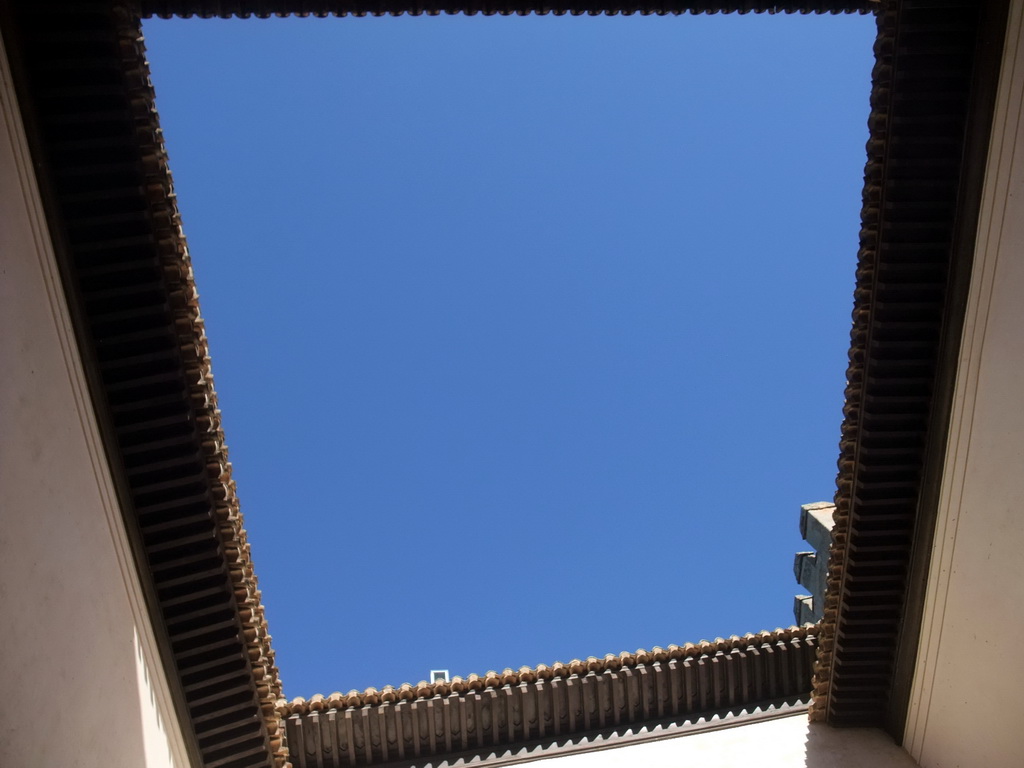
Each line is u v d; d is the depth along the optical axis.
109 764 8.25
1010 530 9.29
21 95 7.27
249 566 10.00
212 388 9.00
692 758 11.36
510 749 11.59
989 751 10.06
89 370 8.27
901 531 10.59
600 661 11.88
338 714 11.30
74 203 7.83
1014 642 9.50
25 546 7.12
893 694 11.38
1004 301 8.76
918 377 9.78
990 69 8.20
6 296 7.01
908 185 8.85
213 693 10.09
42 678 7.25
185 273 8.30
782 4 8.27
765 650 12.16
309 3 7.73
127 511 8.91
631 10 8.05
